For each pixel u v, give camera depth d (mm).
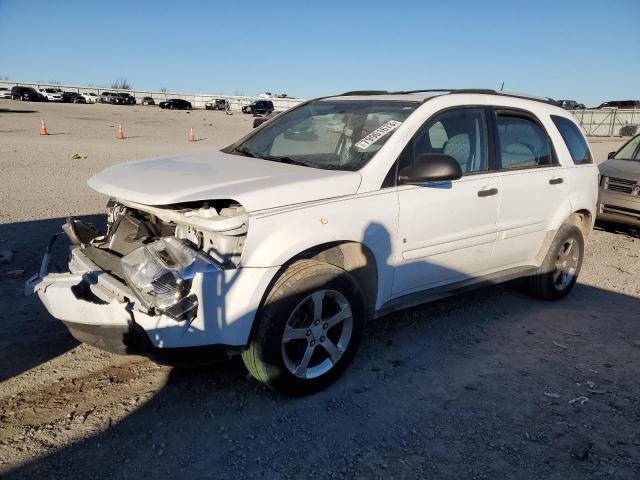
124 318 3088
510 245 4766
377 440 3129
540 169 4992
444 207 4055
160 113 49344
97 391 3455
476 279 4621
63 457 2844
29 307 4602
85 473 2744
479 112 4547
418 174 3705
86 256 3654
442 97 4297
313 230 3305
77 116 36875
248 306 3125
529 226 4891
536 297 5559
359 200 3564
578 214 5543
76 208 8383
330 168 3811
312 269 3320
